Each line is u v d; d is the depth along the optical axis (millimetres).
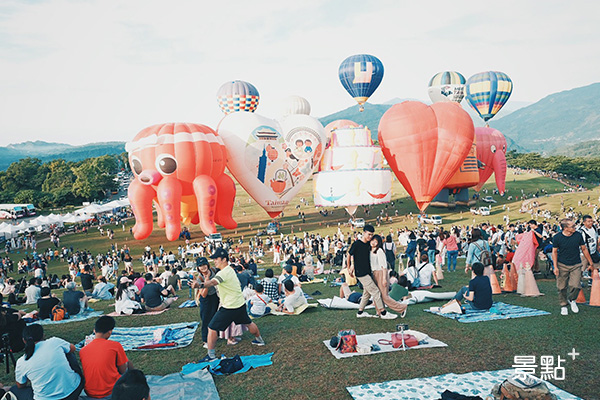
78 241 50969
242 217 59812
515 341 7699
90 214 63781
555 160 173250
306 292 14367
